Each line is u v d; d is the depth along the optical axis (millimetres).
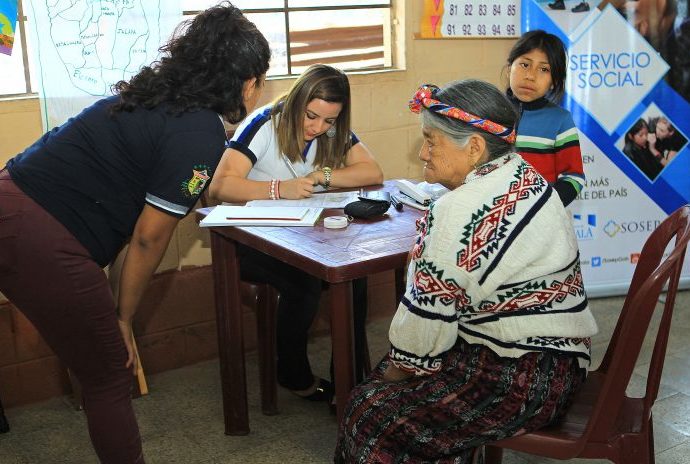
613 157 3316
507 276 1478
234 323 2287
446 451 1532
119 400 1764
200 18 1683
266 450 2328
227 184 2328
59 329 1649
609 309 3320
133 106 1622
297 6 2963
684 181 3391
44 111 2475
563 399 1549
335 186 2434
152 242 1700
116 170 1625
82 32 2465
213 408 2611
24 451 2363
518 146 2594
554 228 1511
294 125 2365
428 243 1489
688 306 3326
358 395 1626
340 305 1807
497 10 3221
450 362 1584
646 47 3238
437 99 1539
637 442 1548
